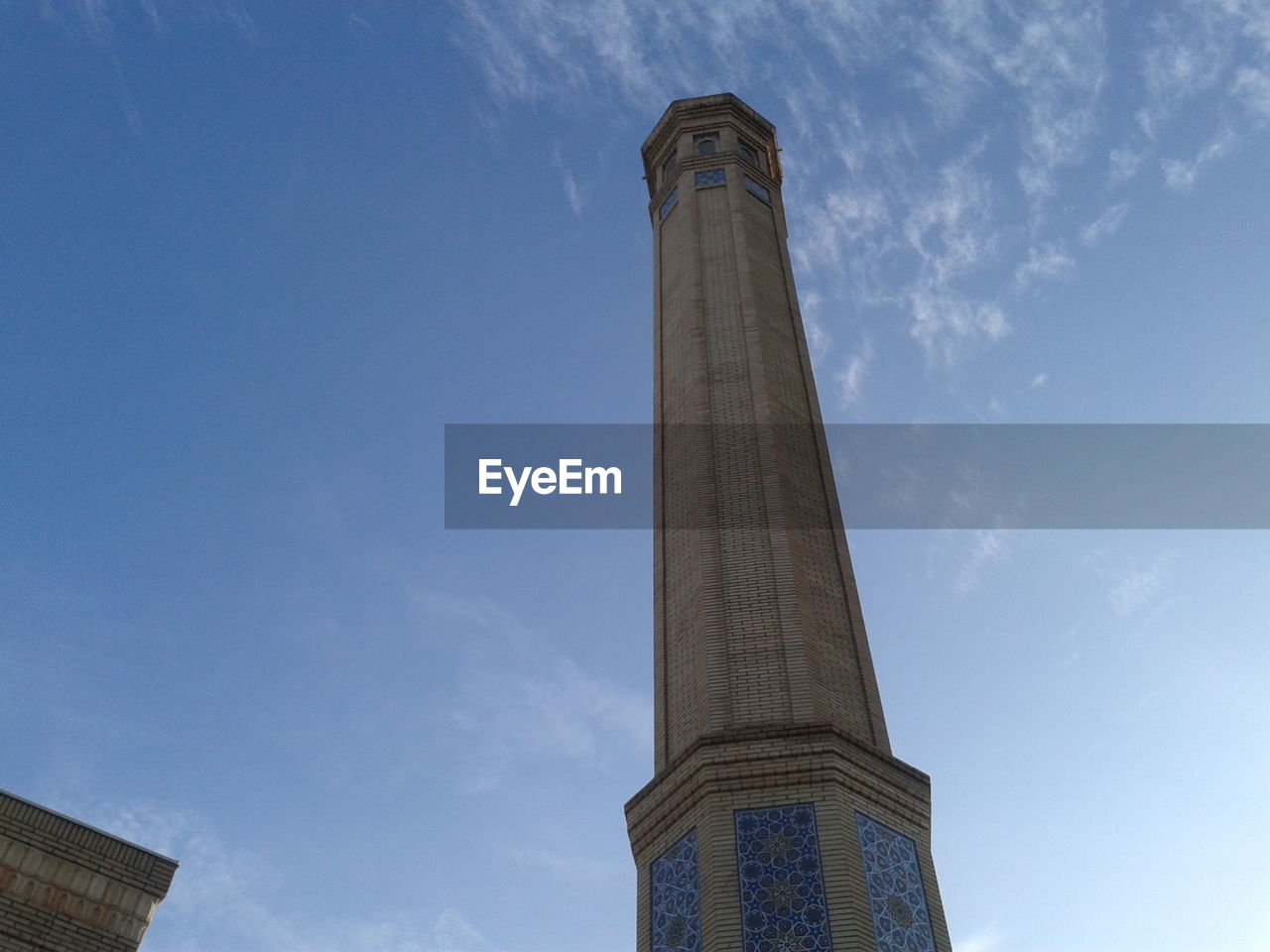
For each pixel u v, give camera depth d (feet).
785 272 79.87
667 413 69.77
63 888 42.50
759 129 93.56
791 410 68.13
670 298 77.30
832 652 56.08
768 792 49.01
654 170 93.81
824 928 44.60
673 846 50.03
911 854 49.73
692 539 60.54
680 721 54.60
